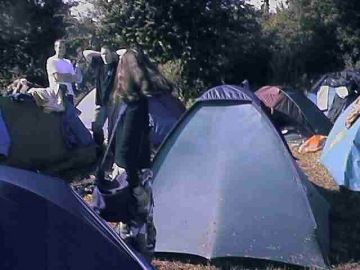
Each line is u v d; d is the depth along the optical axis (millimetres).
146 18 22141
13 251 3465
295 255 6211
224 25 23062
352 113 9586
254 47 25172
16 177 3621
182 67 22906
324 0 26031
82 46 24750
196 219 6426
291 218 6285
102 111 10219
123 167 4922
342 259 6492
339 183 8992
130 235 5023
